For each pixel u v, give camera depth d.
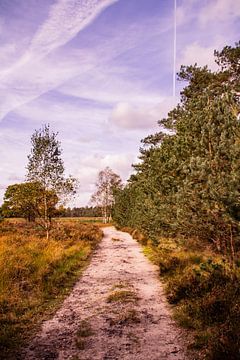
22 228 28.14
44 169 20.05
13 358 5.39
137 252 19.50
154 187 14.02
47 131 20.33
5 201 47.59
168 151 12.66
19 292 8.90
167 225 13.12
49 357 5.41
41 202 20.30
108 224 67.81
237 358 4.64
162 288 9.92
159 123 18.94
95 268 13.93
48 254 14.16
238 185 7.61
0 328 6.54
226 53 13.16
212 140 8.68
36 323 7.05
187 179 8.79
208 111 9.20
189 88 15.43
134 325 6.79
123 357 5.33
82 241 22.16
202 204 8.40
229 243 9.43
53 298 9.07
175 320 6.99
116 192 56.56
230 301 6.70
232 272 8.31
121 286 10.29
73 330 6.61
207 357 4.93
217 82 14.34
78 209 129.62
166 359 5.21
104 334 6.35
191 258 12.13
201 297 7.54
